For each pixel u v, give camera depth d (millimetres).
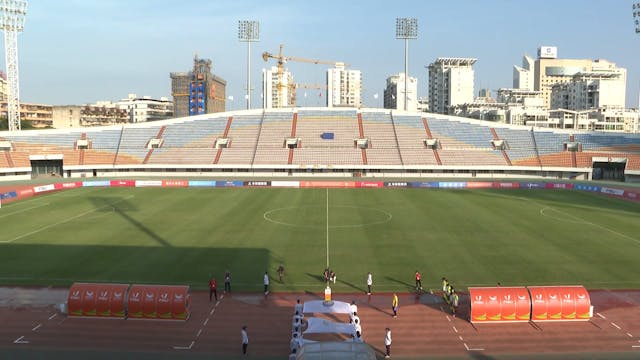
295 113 147375
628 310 38375
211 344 32750
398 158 129000
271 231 63938
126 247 55844
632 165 121625
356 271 47969
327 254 53562
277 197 93000
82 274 46500
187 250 54750
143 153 130625
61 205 83625
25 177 121312
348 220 71062
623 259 51469
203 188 106125
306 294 42156
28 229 64750
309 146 133500
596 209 81062
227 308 39000
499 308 36125
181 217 73062
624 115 189375
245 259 51562
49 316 37125
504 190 104500
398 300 40719
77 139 131625
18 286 43438
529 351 31688
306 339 30781
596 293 41938
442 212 77438
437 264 50031
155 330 34906
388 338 30844
